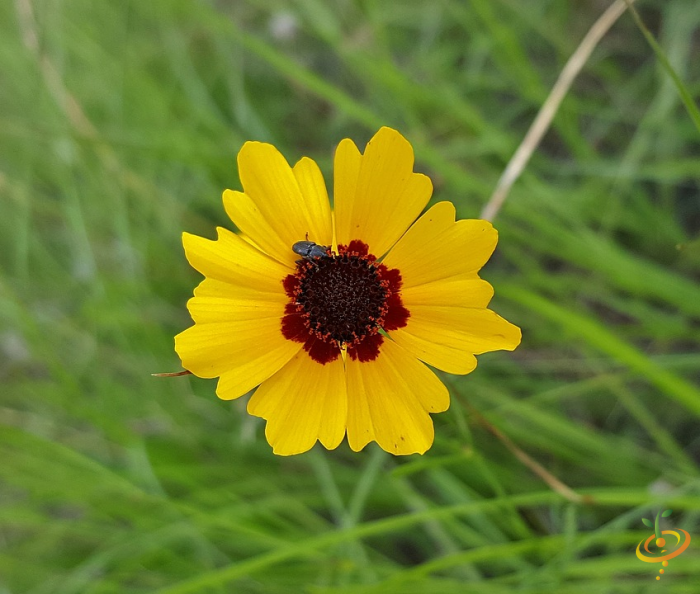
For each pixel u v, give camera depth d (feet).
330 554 0.58
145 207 0.69
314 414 0.49
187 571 0.62
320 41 0.79
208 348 0.48
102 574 0.66
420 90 0.65
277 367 0.49
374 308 0.49
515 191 0.64
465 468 0.60
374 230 0.49
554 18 0.75
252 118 0.69
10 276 0.74
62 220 0.77
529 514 0.58
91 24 0.75
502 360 0.65
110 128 0.72
